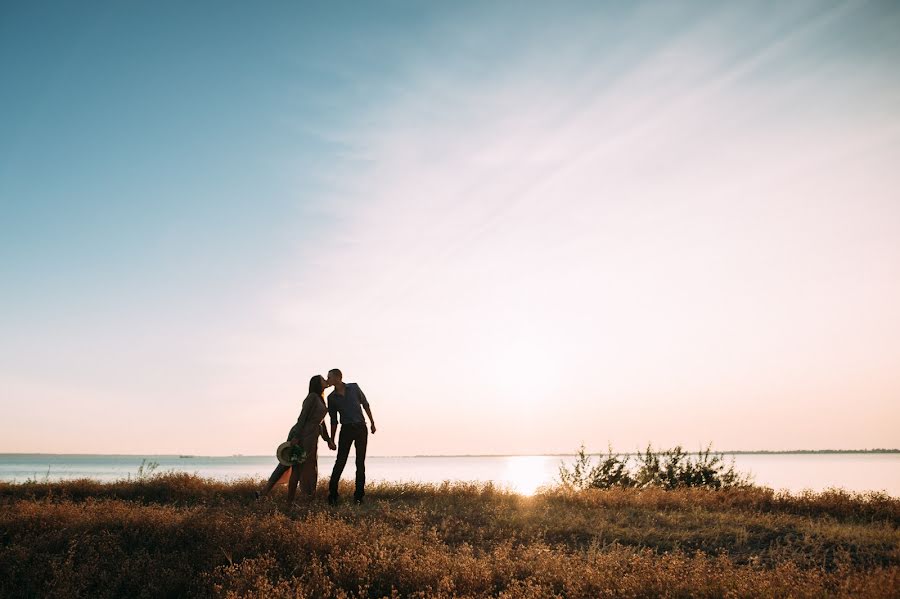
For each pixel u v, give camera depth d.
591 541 9.05
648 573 6.60
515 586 6.32
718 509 12.10
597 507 12.48
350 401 12.81
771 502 12.71
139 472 16.33
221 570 6.99
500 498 13.62
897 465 94.62
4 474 47.69
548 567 7.04
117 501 11.67
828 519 10.76
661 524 10.23
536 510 11.62
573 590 6.26
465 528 9.66
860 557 7.77
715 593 6.09
